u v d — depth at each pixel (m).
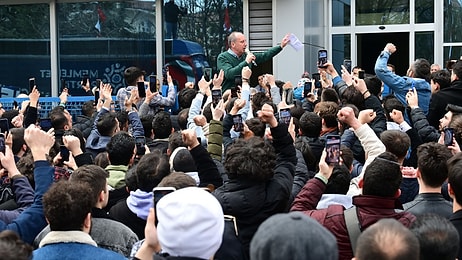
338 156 4.24
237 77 8.85
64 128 7.30
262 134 5.82
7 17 15.22
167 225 2.99
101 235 4.08
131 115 7.21
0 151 4.74
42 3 15.05
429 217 3.14
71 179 4.12
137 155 6.04
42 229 4.11
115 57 14.87
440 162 4.23
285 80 13.80
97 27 14.94
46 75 15.15
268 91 9.05
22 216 4.08
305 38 13.90
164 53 14.60
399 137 5.03
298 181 4.83
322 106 6.47
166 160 4.60
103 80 14.95
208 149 5.46
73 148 5.01
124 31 14.80
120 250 4.08
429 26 15.48
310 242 2.35
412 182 5.08
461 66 7.31
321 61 7.58
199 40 14.39
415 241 2.54
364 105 6.66
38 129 4.32
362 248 2.55
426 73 8.34
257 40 14.04
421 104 7.91
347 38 15.98
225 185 4.21
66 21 15.05
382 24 15.78
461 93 7.30
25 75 15.22
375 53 16.19
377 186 3.90
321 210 4.05
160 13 14.56
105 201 4.21
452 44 15.37
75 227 3.54
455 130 5.68
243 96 7.31
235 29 14.13
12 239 2.73
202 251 2.99
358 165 5.61
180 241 2.97
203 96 7.54
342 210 4.00
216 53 14.29
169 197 3.06
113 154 5.33
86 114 9.52
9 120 8.78
